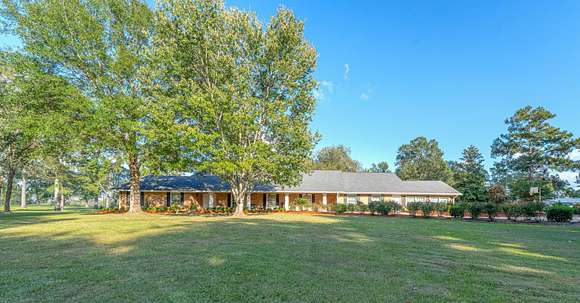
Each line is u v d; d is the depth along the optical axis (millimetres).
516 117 43375
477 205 22922
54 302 4082
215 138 19469
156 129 18562
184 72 20031
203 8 19125
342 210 28422
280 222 16734
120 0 20484
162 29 19594
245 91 19688
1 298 4203
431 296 4477
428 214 24766
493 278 5582
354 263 6594
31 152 25297
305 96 20672
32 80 18469
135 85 21547
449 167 64438
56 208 42719
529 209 21219
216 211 28406
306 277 5391
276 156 19625
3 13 18094
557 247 9523
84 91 20078
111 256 6996
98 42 19594
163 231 11805
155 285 4820
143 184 31625
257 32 19969
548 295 4629
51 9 18578
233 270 5797
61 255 7078
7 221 16328
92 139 20828
